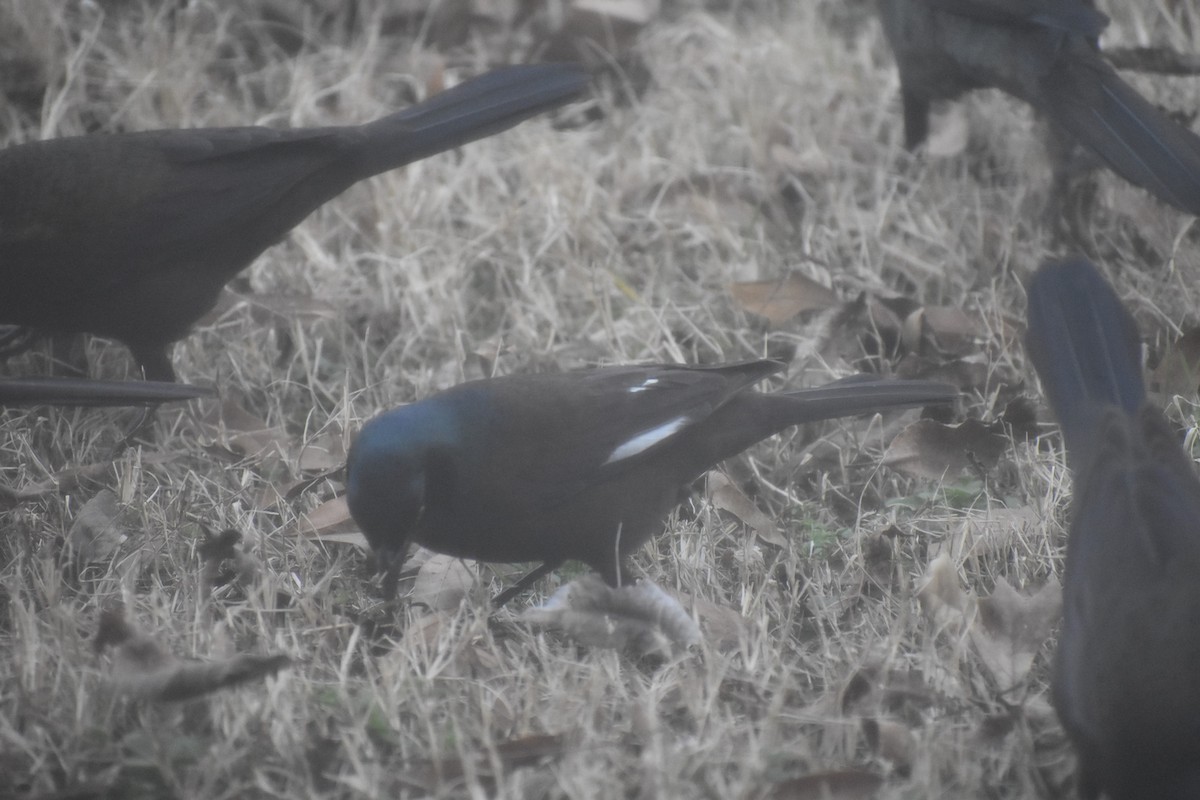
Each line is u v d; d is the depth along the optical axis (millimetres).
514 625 8898
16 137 13555
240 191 10680
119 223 10445
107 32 14984
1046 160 12828
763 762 7219
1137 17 14375
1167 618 6508
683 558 9352
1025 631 8273
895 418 10930
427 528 8562
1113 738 6352
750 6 16156
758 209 13125
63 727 7574
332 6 15656
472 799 6934
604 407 8742
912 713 7867
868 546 9359
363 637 8664
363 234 12969
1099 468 7277
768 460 10711
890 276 12648
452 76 15023
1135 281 12062
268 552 9430
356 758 7121
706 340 11758
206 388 8641
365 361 11430
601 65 15070
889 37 13008
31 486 10047
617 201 13203
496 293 12594
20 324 10812
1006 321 11625
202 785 7250
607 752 7355
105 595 8906
